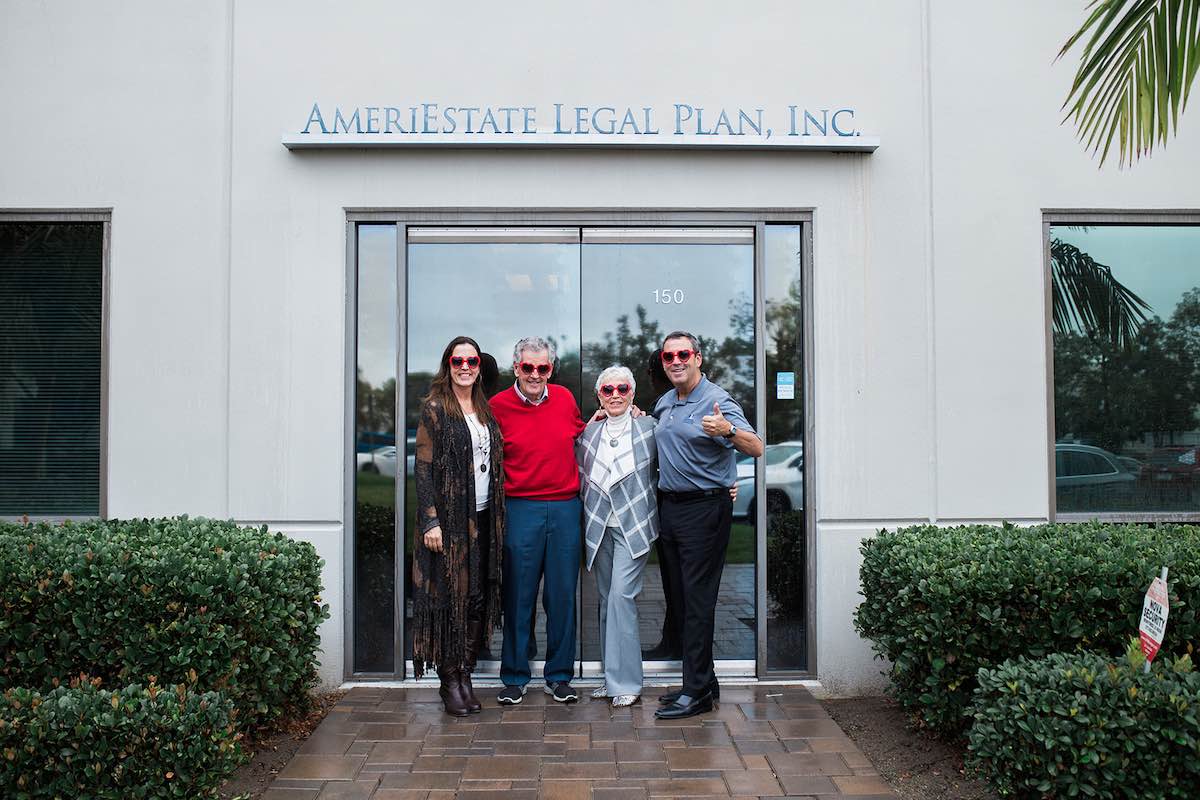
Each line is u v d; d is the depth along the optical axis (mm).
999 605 3912
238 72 5160
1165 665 3342
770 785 3789
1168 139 5316
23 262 5309
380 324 5262
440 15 5184
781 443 5297
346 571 5145
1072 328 5398
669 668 5270
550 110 5191
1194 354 5414
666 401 4766
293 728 4465
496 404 4816
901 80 5258
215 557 3959
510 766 3963
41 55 5172
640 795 3688
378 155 5176
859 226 5246
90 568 3768
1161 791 2977
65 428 5285
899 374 5227
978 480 5234
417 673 4566
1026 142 5289
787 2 5242
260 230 5152
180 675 3768
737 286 5352
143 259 5152
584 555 5266
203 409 5133
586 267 5336
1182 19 3461
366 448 5234
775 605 5258
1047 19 5293
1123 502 5379
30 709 3043
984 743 3268
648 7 5215
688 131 5211
